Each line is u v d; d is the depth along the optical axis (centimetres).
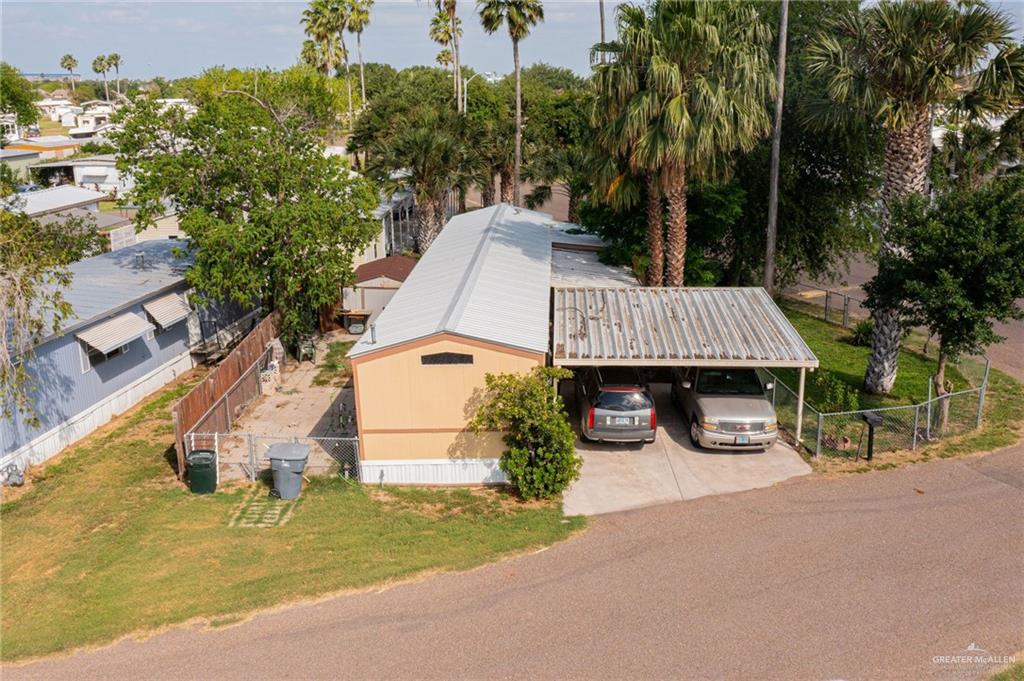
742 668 961
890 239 1744
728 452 1648
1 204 2708
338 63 6431
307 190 2336
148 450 1742
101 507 1480
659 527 1342
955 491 1438
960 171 2661
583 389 1750
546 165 3788
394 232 3966
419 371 1491
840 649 994
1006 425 1742
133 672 988
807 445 1659
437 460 1532
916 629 1032
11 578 1241
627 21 1873
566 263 2392
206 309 2411
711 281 2352
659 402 1933
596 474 1555
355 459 1628
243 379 1945
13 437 1608
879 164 2581
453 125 3812
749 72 1806
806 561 1210
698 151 1855
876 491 1450
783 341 1659
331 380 2191
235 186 2316
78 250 2716
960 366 2152
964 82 1817
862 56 1803
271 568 1234
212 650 1028
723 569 1195
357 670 975
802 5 2517
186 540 1335
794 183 2614
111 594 1173
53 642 1059
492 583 1176
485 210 3083
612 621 1067
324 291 2289
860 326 2417
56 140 6994
